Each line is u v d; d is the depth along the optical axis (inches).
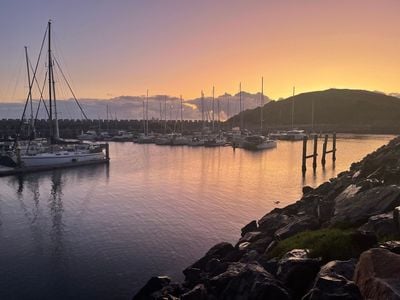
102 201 1584.6
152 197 1658.5
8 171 2263.8
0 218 1334.9
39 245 1048.2
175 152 3742.6
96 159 2802.7
